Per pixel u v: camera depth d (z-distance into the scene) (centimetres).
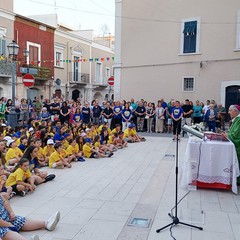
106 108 1524
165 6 1733
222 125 1523
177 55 1719
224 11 1589
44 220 456
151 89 1805
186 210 504
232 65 1590
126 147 1146
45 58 2617
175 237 409
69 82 2950
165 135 1462
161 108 1540
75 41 3000
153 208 515
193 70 1683
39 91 2580
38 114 1698
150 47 1792
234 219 471
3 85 2216
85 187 634
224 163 602
